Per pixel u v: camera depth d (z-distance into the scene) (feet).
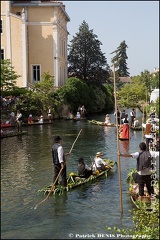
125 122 91.76
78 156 70.49
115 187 49.11
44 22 184.34
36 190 48.29
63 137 97.45
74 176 52.19
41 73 185.68
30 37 185.16
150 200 40.29
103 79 228.63
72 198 45.06
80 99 180.75
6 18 177.68
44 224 37.68
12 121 122.62
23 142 88.58
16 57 178.70
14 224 37.58
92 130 114.42
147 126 56.29
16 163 64.54
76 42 228.02
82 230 36.19
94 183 50.96
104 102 217.97
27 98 145.69
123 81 305.32
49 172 57.77
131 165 61.67
